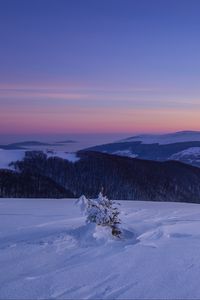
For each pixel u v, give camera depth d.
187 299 5.87
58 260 7.87
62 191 63.06
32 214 15.54
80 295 5.93
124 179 65.88
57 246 8.95
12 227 12.30
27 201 21.66
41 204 19.69
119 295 5.98
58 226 12.56
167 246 9.59
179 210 18.12
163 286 6.45
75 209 17.44
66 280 6.60
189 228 13.01
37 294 5.90
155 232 11.52
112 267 7.49
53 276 6.80
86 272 7.11
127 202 22.48
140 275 7.04
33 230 11.70
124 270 7.32
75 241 9.43
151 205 20.70
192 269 7.51
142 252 8.80
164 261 8.06
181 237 11.03
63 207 18.25
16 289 6.08
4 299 5.66
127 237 10.73
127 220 14.37
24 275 6.82
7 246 8.93
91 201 10.52
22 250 8.55
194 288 6.38
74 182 66.06
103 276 6.90
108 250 8.81
